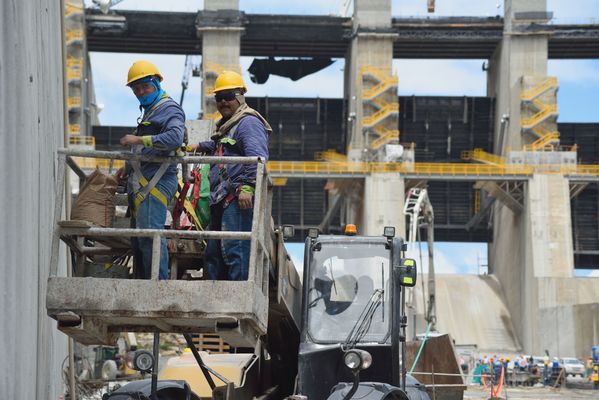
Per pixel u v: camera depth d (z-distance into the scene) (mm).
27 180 26000
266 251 25688
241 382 30969
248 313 23219
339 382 28938
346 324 29391
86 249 26031
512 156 188750
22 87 25859
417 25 195000
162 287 23297
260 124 25953
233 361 33656
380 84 190625
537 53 194750
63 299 23250
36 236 27906
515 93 193250
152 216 24516
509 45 195250
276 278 27953
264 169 25109
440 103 196250
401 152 186000
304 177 185750
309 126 195500
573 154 189375
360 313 29469
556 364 138250
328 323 29422
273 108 194000
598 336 173500
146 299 23281
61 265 37000
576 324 178375
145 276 24594
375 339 29172
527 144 191875
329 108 196125
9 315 24203
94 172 25078
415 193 115875
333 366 29016
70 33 184000
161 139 24031
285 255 29312
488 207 196750
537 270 186625
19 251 25109
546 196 188250
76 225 23750
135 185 24703
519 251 195250
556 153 189125
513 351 192750
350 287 29688
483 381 115500
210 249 25609
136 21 194000
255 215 23922
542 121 191250
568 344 179375
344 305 29562
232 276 25172
